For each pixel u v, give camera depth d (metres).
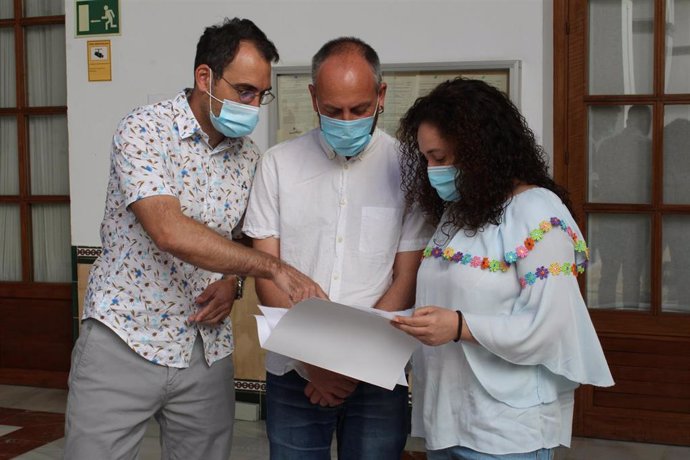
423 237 1.97
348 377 1.91
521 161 1.71
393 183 1.97
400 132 1.85
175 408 2.07
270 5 3.86
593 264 3.78
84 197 4.23
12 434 3.87
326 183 1.98
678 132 3.63
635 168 3.69
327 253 1.98
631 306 3.75
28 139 4.70
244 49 1.88
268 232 2.06
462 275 1.68
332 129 1.83
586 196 3.75
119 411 1.96
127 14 4.09
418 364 1.84
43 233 4.72
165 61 4.06
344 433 2.05
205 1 3.97
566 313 1.61
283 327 1.71
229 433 2.17
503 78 3.59
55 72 4.64
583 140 3.67
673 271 3.69
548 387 1.68
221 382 2.12
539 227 1.60
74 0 4.15
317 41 3.81
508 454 1.65
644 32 3.62
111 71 4.13
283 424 2.04
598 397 3.78
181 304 1.99
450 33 3.65
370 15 3.73
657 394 3.70
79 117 4.21
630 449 3.64
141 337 1.95
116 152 1.88
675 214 3.65
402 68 3.66
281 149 2.04
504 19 3.60
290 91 3.83
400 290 1.97
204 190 2.01
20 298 4.68
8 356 4.72
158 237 1.78
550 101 3.67
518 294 1.65
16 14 4.61
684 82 3.61
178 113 1.96
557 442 1.71
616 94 3.67
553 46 3.63
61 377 4.61
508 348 1.59
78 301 4.28
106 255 1.99
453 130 1.65
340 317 1.68
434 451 1.81
